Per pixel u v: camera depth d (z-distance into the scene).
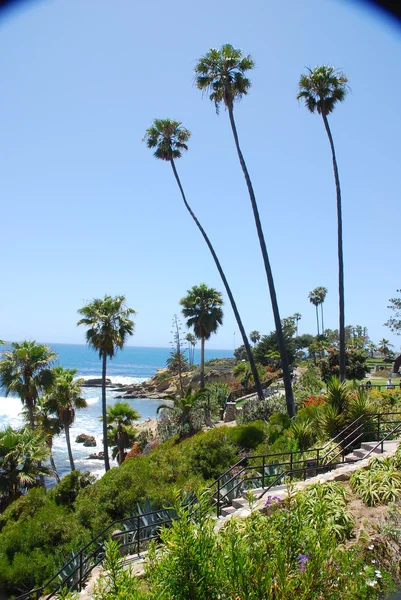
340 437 13.53
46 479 32.75
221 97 24.70
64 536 12.80
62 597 4.76
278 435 16.44
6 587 11.95
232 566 3.91
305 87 26.05
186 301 41.88
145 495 13.26
